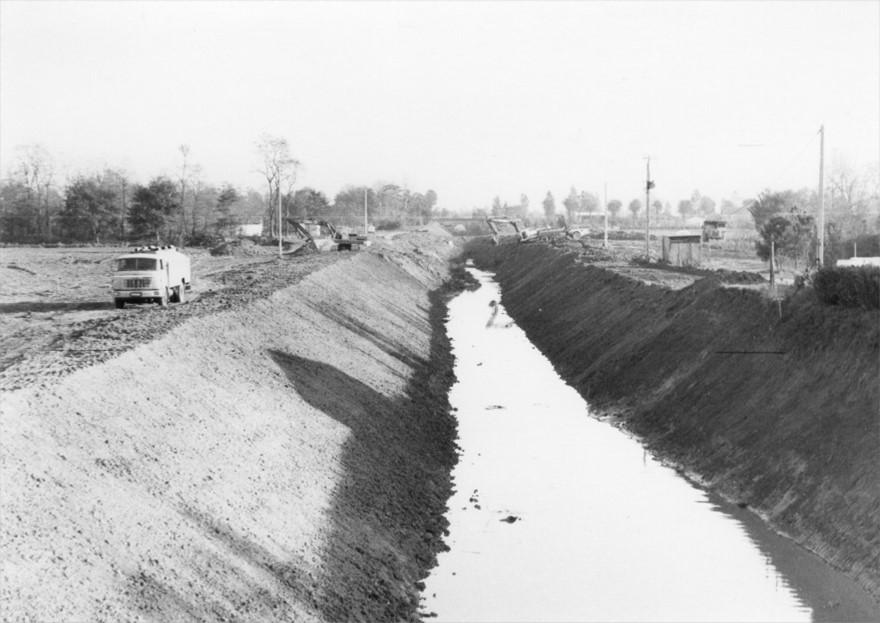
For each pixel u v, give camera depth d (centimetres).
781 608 2192
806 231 6059
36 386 2138
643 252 9250
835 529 2467
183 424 2397
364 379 3909
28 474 1767
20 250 8744
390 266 8806
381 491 2784
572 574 2423
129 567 1677
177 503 1995
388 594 2159
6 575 1466
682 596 2267
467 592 2291
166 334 3017
